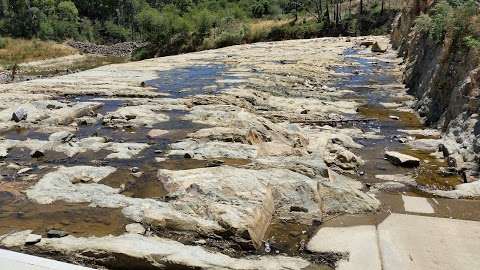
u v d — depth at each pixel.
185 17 61.66
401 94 17.94
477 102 10.67
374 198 8.12
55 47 67.12
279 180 8.28
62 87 18.94
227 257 6.19
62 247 6.33
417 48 20.39
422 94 15.84
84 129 12.78
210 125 12.58
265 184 8.11
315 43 40.34
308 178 8.45
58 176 8.96
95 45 77.94
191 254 6.12
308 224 7.24
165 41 58.28
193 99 16.00
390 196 8.41
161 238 6.62
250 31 54.88
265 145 10.66
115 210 7.49
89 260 6.13
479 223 7.18
